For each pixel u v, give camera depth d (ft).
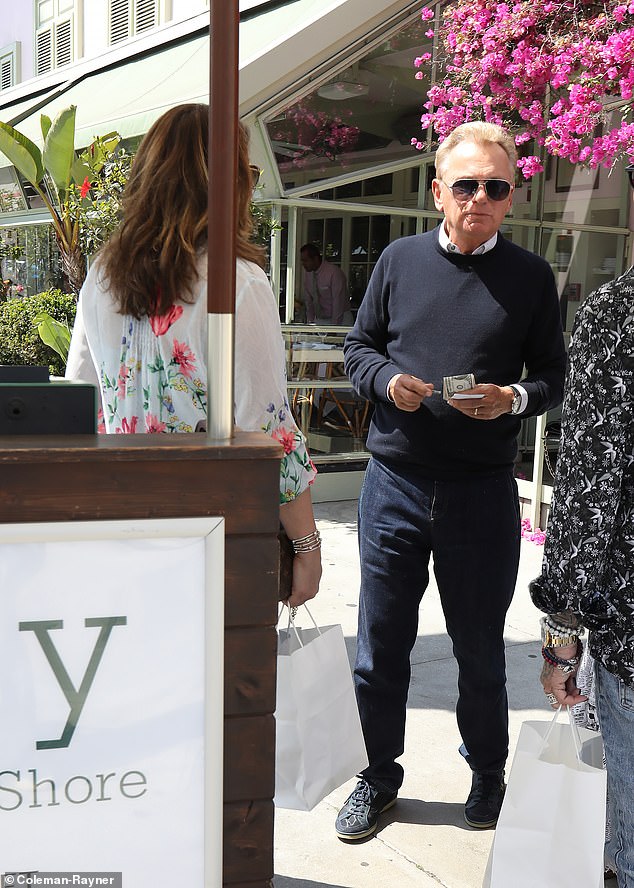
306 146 22.25
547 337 9.34
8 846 4.90
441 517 9.10
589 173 25.91
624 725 5.94
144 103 25.48
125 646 4.95
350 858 9.20
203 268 6.48
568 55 16.89
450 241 9.05
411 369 9.20
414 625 9.59
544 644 6.42
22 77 42.98
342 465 24.03
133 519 4.90
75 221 24.56
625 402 5.58
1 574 4.78
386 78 22.91
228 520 5.01
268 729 5.25
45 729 4.89
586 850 6.33
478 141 8.82
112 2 34.24
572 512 5.69
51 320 23.53
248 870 5.34
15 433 5.33
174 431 6.66
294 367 22.95
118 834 5.03
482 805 9.71
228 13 4.94
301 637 8.15
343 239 23.20
